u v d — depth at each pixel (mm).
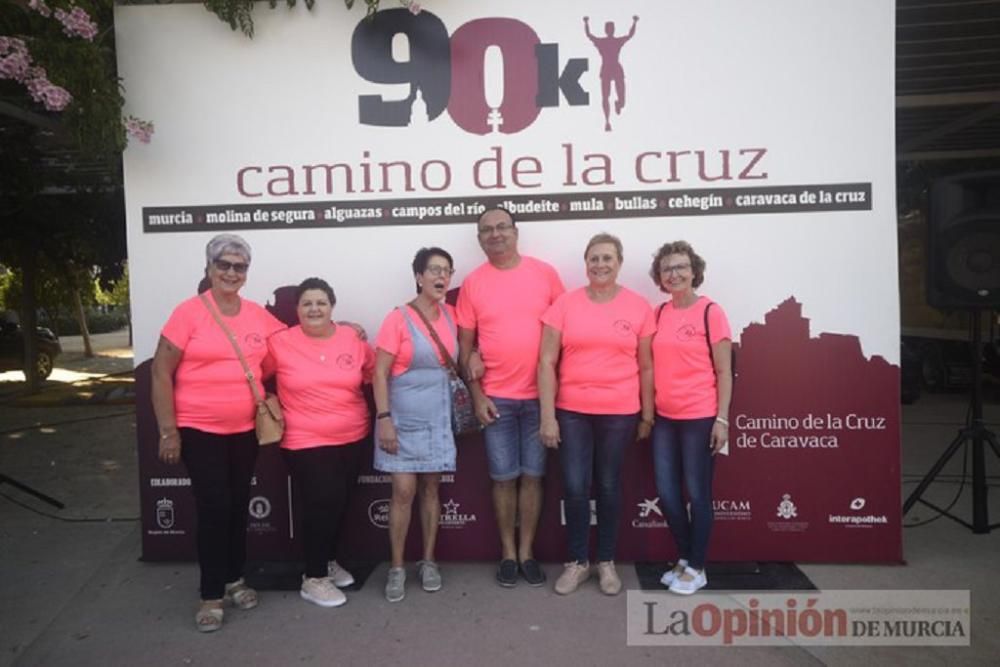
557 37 4180
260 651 3422
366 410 3943
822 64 4082
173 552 4445
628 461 4266
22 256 11492
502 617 3686
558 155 4215
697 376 3703
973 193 4566
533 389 3914
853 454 4195
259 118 4277
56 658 3400
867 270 4121
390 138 4262
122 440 8148
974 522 4684
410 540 4395
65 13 3850
